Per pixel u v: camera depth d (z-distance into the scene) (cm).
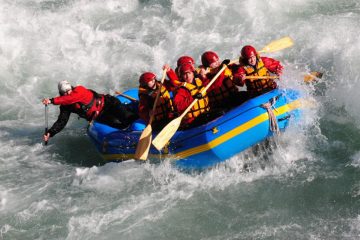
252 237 1542
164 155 1825
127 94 2184
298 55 2377
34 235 1639
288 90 1805
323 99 2028
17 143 2191
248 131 1700
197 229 1603
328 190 1670
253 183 1741
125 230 1620
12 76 2670
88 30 2875
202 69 1831
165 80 1858
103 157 1998
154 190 1778
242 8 2730
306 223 1562
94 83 2567
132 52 2686
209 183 1767
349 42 2311
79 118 2220
